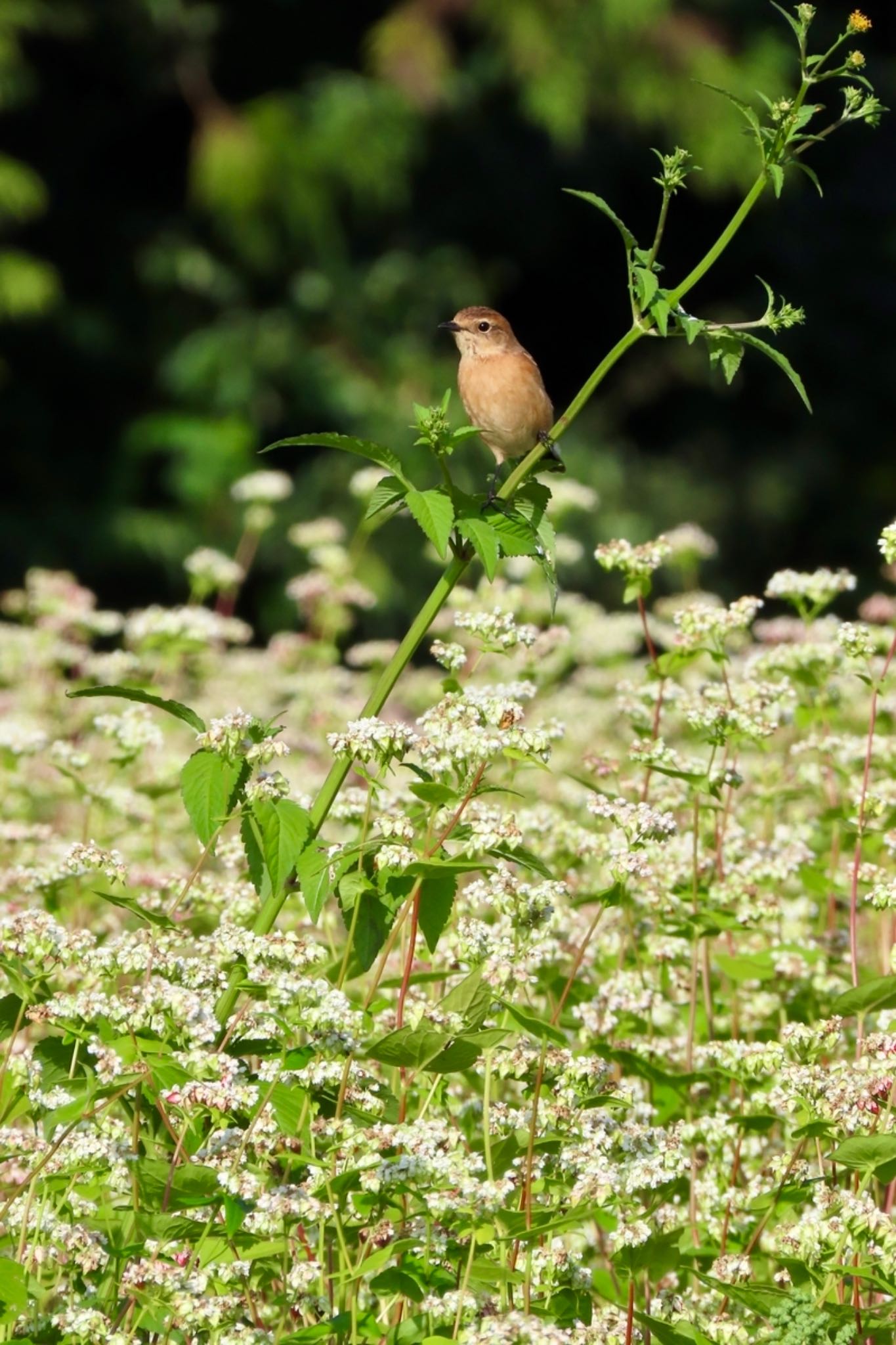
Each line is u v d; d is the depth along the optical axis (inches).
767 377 1476.4
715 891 318.0
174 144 1391.5
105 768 470.6
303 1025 220.7
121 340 1337.4
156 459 1316.4
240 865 323.6
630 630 525.7
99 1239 212.5
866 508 1451.8
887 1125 229.6
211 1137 216.7
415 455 1266.0
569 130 1304.1
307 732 554.9
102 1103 233.1
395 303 1347.2
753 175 1348.4
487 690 254.8
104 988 261.7
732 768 345.7
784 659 375.6
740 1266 226.2
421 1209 223.3
